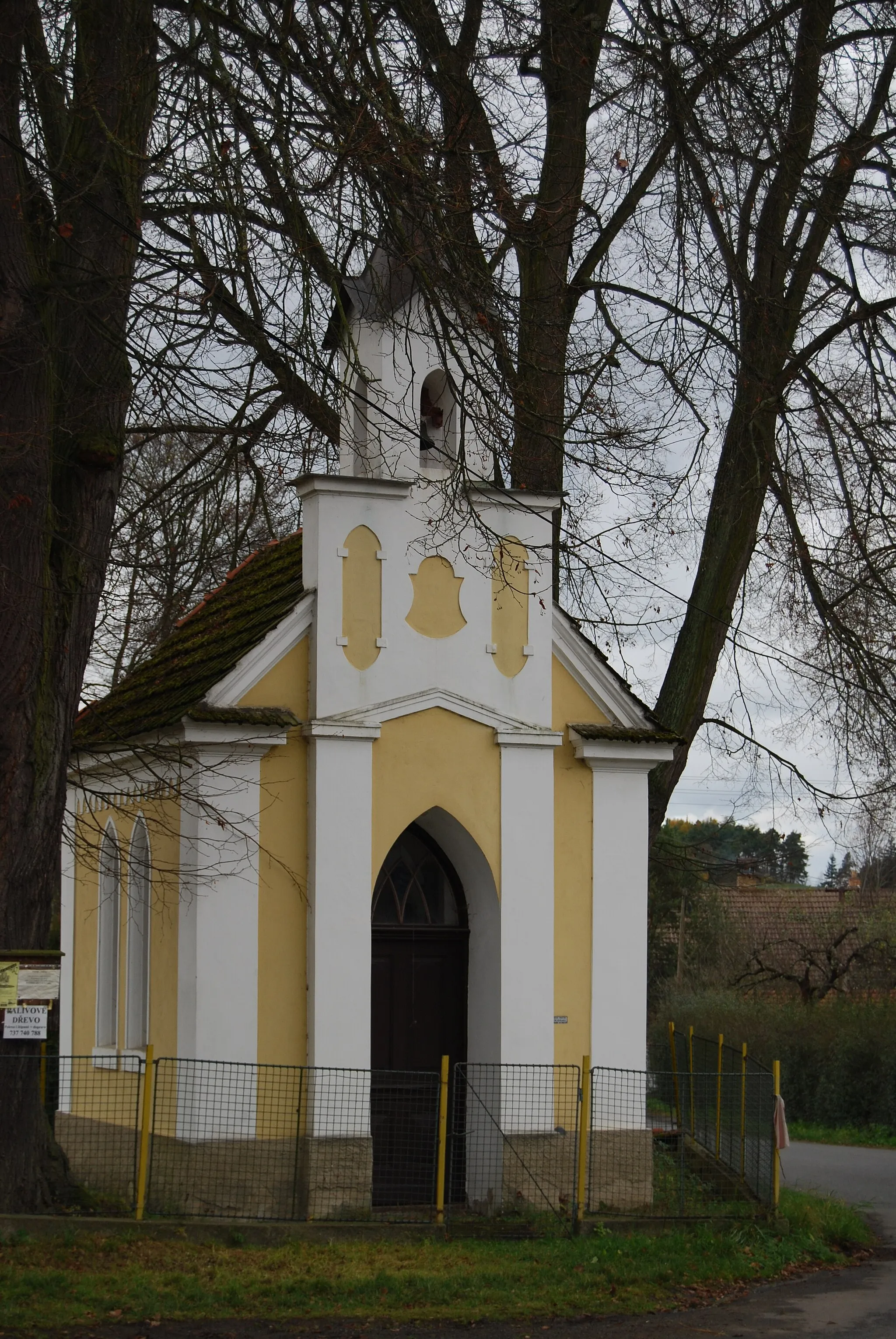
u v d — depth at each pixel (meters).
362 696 16.47
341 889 16.09
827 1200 18.44
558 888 17.27
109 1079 17.77
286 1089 15.79
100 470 14.47
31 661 13.87
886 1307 13.08
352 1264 13.48
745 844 62.84
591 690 17.67
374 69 13.69
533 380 15.86
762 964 42.12
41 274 13.66
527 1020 16.86
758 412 19.62
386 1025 17.12
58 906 19.77
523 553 17.34
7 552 13.66
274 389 15.47
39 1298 11.82
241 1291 12.35
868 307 20.23
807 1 19.56
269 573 19.28
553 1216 15.71
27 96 14.28
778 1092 16.39
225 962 15.71
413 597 16.84
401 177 13.50
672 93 17.94
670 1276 13.74
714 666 21.70
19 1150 14.07
